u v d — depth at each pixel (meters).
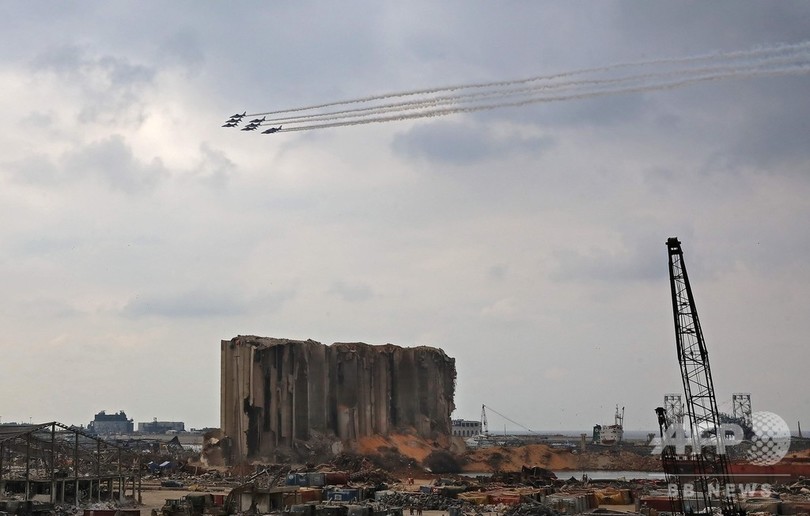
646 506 160.62
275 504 158.62
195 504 157.75
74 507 158.38
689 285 140.62
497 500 178.88
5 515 139.25
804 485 190.62
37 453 174.50
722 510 145.00
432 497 177.50
